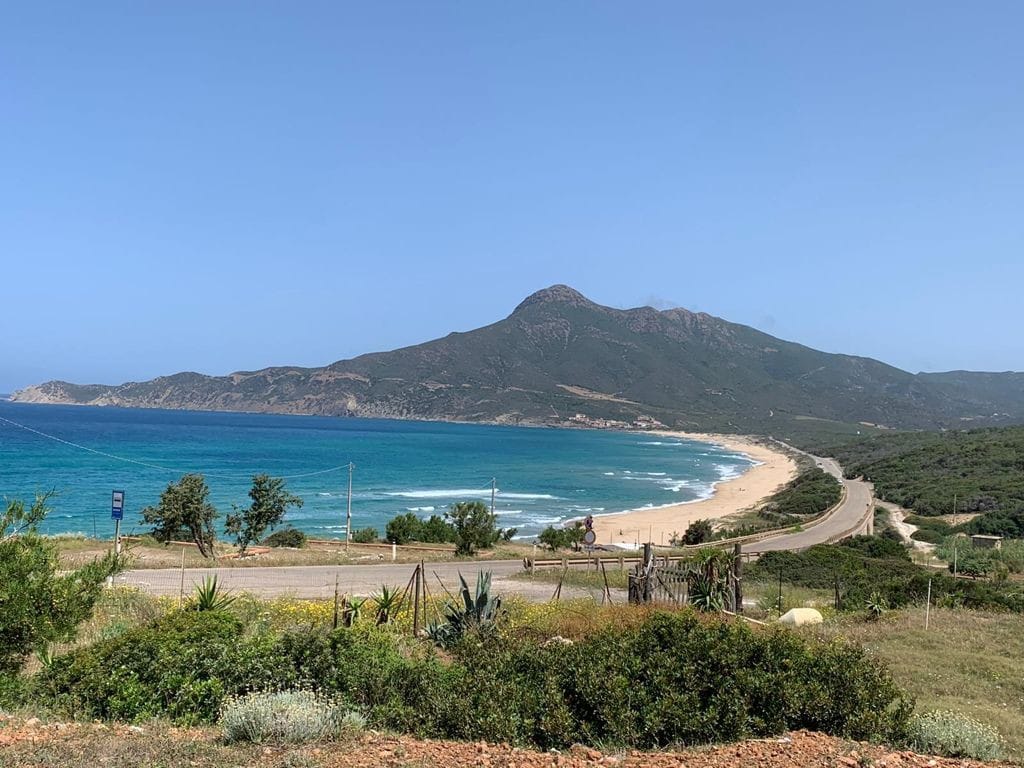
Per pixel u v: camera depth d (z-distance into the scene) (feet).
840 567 103.81
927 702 36.78
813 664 27.86
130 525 176.55
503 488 309.63
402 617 48.93
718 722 25.48
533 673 27.68
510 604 53.67
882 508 228.22
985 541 147.54
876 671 28.73
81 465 303.89
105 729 23.30
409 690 27.50
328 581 80.23
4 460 312.29
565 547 147.23
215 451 408.26
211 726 25.27
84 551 94.02
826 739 24.81
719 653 27.30
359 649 29.73
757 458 554.46
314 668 28.30
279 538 135.74
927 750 25.80
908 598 75.77
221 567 90.02
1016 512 173.78
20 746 20.77
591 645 29.48
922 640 52.60
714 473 411.54
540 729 24.76
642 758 22.31
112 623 41.68
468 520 134.00
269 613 48.80
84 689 26.71
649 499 285.84
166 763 19.98
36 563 30.48
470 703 25.59
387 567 95.30
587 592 77.41
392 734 24.47
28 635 28.78
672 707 25.25
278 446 471.21
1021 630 56.85
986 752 25.85
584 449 593.01
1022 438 315.78
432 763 21.11
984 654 48.65
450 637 41.68
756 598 78.38
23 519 31.27
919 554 140.77
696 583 59.26
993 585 84.28
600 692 25.57
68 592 30.42
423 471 364.79
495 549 128.36
